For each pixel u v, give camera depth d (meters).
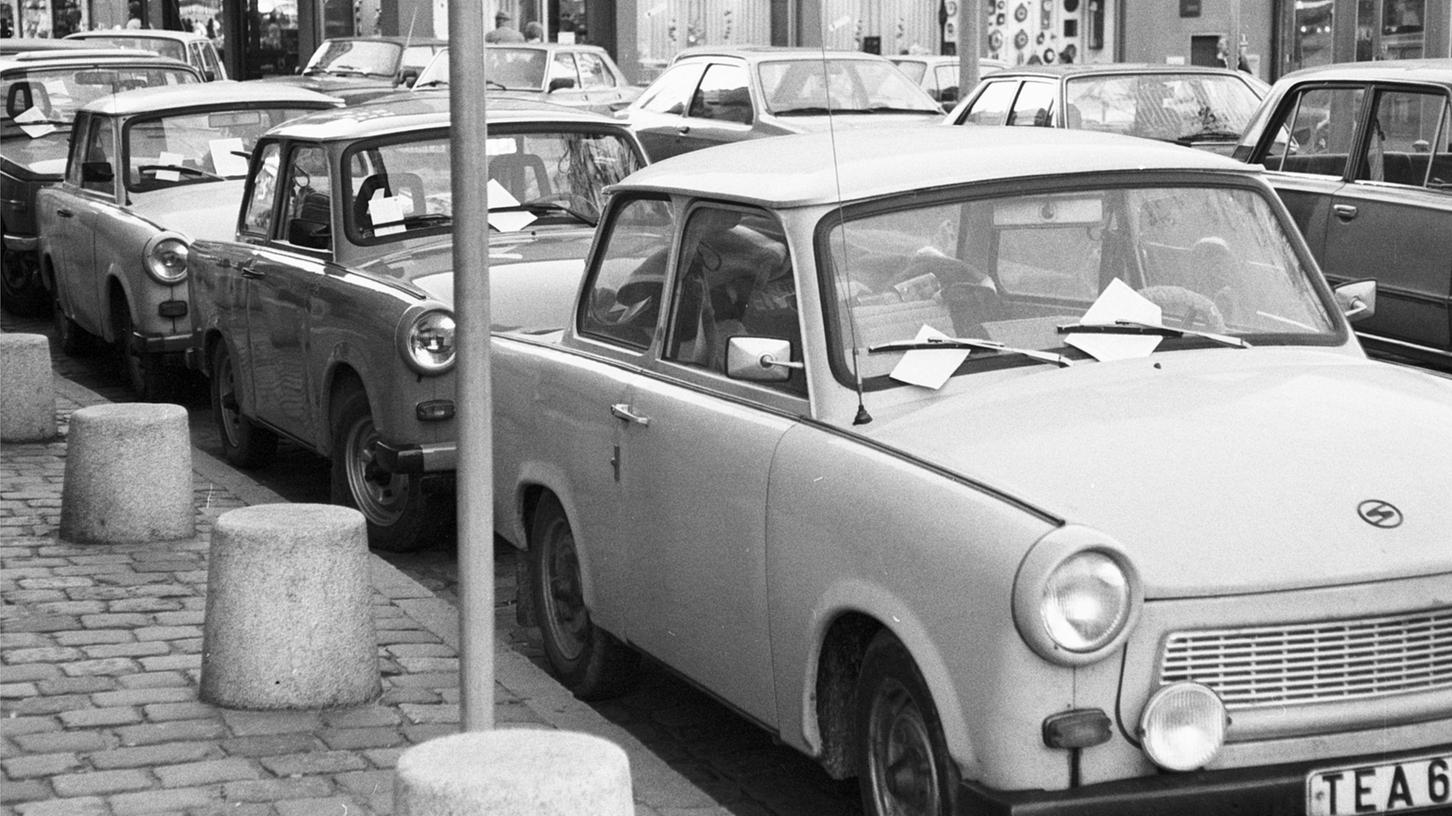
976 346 5.54
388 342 8.89
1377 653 4.61
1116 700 4.52
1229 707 4.55
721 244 6.14
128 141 14.32
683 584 6.00
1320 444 4.99
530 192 10.34
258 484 10.59
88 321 14.48
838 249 5.65
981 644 4.56
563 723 6.51
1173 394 5.35
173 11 37.09
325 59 29.50
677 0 35.16
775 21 35.72
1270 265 6.07
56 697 6.60
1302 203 11.72
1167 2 35.19
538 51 27.94
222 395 11.59
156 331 13.09
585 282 7.07
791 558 5.36
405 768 3.96
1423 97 11.05
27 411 11.52
